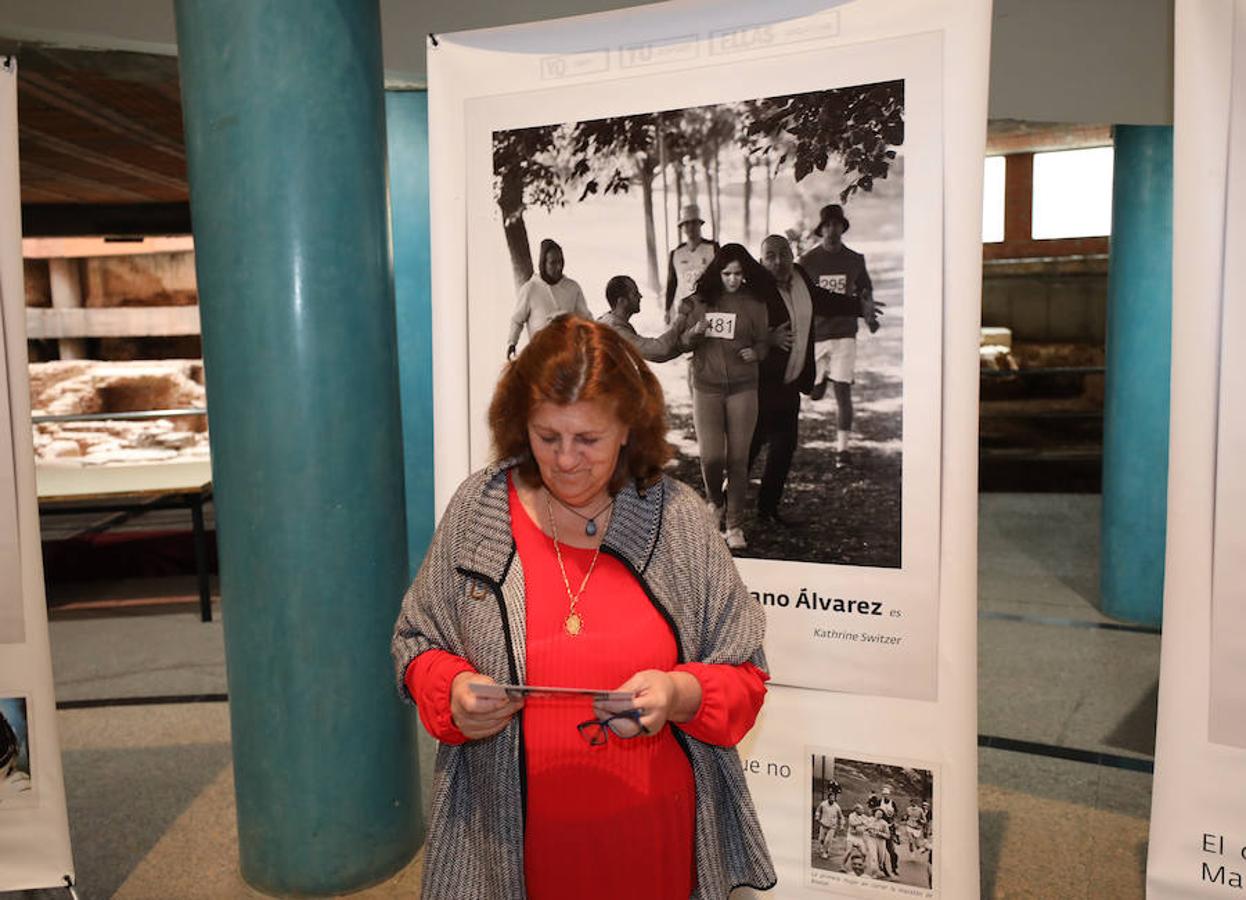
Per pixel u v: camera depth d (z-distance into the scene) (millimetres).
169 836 3113
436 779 1542
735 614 1516
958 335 1864
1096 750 3570
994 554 6645
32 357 6941
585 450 1385
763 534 2043
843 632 2014
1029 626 5090
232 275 2480
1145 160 4793
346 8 2475
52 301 6926
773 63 1937
